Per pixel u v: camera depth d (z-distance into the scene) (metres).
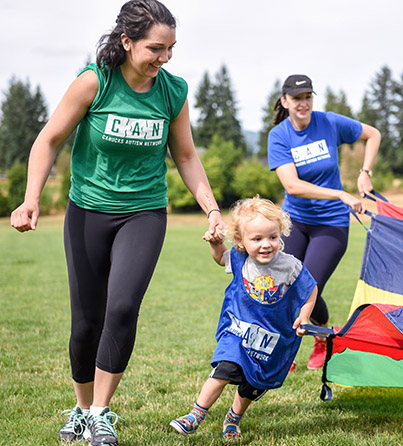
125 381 4.31
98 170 3.00
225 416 3.33
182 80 3.08
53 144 2.94
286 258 3.03
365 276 3.99
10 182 61.06
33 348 5.50
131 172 3.02
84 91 2.84
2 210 60.28
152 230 3.03
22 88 80.56
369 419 3.42
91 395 3.23
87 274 3.06
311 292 3.04
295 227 4.48
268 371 3.10
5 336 6.10
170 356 5.10
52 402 3.83
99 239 3.06
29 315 7.38
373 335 3.09
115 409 3.66
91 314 3.07
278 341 3.09
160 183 3.15
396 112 74.00
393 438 3.05
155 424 3.36
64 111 2.88
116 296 2.81
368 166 4.58
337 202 4.39
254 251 2.94
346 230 4.43
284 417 3.46
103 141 2.90
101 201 3.02
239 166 67.88
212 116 79.12
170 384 4.21
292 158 4.43
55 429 3.27
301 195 4.24
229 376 2.90
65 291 9.62
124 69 2.85
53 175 74.38
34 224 2.77
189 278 11.25
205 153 67.62
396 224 3.96
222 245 3.22
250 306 3.06
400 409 3.59
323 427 3.28
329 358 3.10
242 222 2.95
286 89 4.30
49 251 18.55
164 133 3.03
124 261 2.90
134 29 2.68
